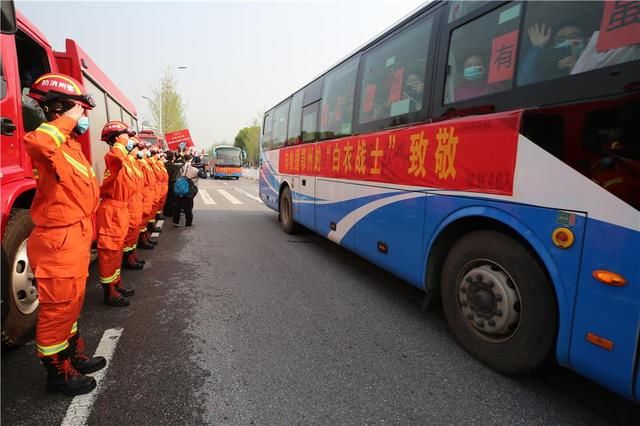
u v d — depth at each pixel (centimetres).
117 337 308
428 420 217
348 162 488
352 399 234
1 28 197
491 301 268
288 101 784
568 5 218
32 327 296
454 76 304
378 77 423
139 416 213
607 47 196
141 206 503
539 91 231
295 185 726
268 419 214
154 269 508
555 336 232
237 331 325
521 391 246
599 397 242
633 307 183
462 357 289
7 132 272
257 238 736
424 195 333
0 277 250
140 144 558
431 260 329
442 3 328
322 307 387
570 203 210
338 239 521
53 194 222
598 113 197
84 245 237
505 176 250
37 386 241
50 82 219
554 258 219
